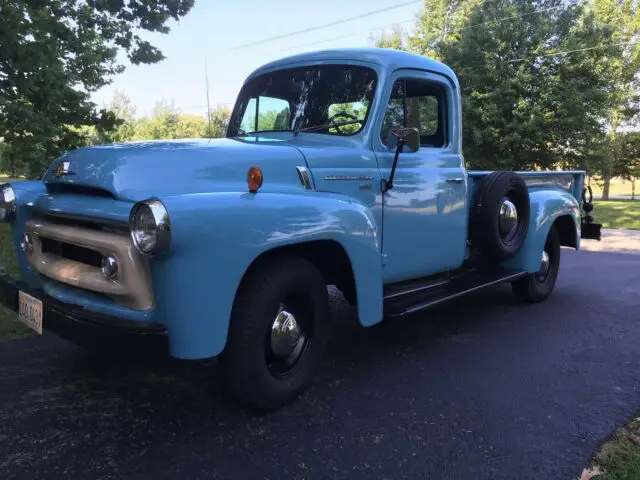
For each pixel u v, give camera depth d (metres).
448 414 3.05
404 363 3.85
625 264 8.44
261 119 4.09
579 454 2.65
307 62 3.96
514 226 4.89
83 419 2.89
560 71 20.80
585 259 9.01
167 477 2.38
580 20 21.28
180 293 2.39
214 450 2.61
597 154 21.72
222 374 2.80
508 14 21.19
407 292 3.99
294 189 3.05
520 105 20.47
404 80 3.82
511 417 3.03
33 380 3.38
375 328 4.68
